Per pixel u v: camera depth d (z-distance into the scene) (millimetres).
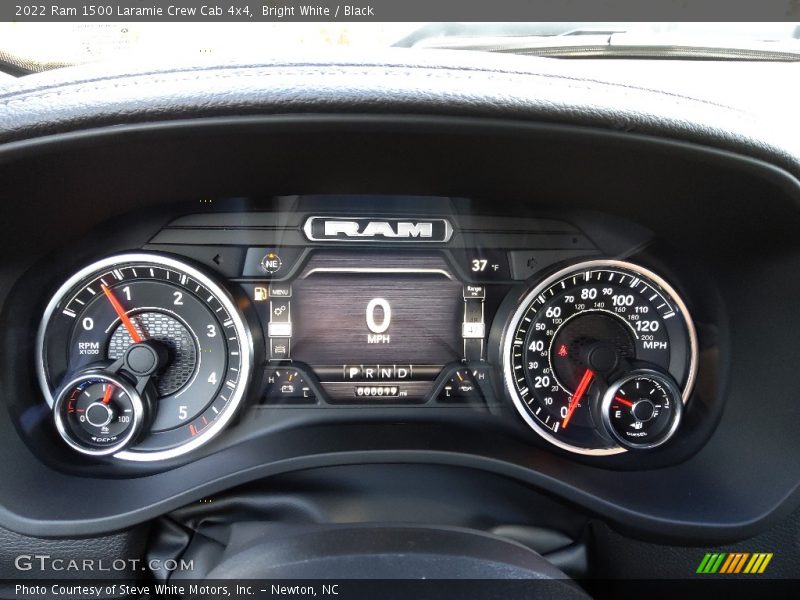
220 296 1874
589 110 1360
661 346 1991
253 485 1774
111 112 1308
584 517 1804
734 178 1507
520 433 1978
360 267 1950
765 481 1698
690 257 1901
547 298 1977
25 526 1603
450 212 1936
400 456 1747
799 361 1661
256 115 1329
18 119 1307
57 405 1750
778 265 1674
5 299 1729
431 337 1992
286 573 1448
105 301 1894
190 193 1796
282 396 1962
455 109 1334
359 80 1317
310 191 1854
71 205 1664
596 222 1940
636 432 1893
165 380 1892
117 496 1701
